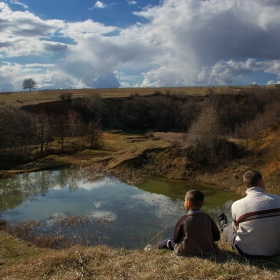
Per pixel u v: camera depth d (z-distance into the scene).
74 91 108.69
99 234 16.05
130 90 117.19
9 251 10.98
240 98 73.31
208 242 5.97
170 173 31.80
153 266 5.97
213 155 31.80
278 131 30.11
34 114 59.12
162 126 74.00
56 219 18.69
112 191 26.19
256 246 5.37
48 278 6.30
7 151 44.00
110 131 65.81
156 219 18.56
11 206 22.05
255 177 5.61
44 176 33.09
